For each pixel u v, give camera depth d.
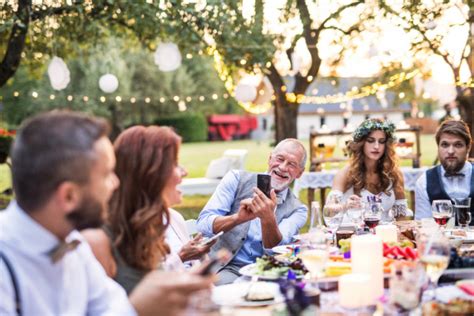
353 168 4.23
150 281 1.56
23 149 1.41
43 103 23.25
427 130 38.09
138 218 1.98
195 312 1.47
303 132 39.41
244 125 39.94
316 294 1.91
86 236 1.95
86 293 1.67
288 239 3.38
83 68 23.42
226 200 3.47
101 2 7.52
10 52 7.33
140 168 2.01
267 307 1.94
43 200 1.42
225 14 8.12
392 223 3.47
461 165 4.14
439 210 3.24
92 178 1.43
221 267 3.28
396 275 1.83
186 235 2.98
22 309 1.47
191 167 19.58
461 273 2.25
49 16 7.36
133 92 26.56
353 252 2.05
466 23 8.11
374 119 4.24
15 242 1.45
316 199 9.87
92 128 1.46
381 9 8.63
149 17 7.59
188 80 27.78
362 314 1.83
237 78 9.45
